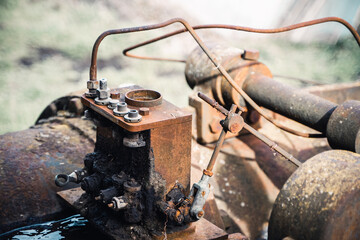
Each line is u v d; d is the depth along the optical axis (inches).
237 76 145.9
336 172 90.7
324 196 88.5
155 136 91.9
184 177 100.2
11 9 444.1
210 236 99.4
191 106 155.3
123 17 468.4
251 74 147.3
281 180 154.6
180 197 96.0
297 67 401.1
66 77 353.7
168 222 97.1
